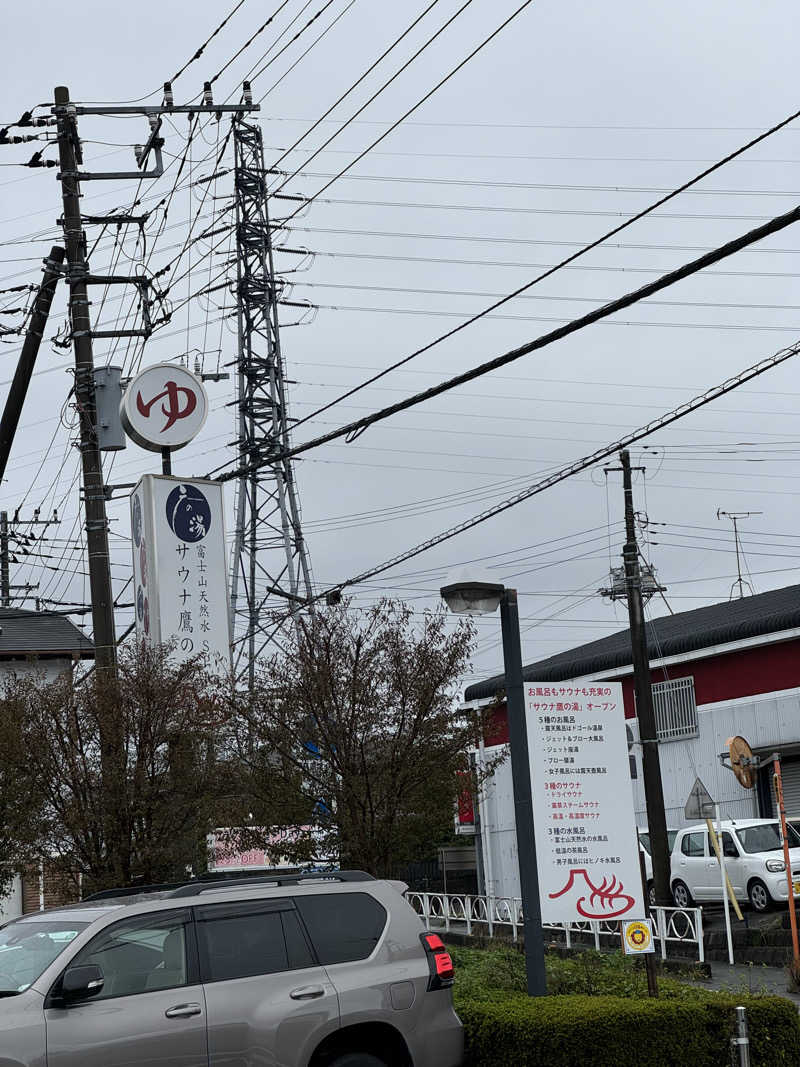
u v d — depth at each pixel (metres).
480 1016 11.45
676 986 13.23
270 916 9.88
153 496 20.27
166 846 15.59
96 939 9.16
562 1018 11.09
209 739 15.92
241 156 38.16
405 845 16.05
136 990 9.12
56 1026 8.66
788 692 29.95
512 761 12.42
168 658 18.30
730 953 20.06
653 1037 11.21
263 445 37.75
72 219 20.38
